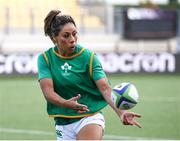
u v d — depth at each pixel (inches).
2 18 2849.4
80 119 524.1
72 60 521.7
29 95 1743.4
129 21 2704.2
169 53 2421.3
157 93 1791.3
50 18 513.7
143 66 2402.8
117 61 2378.2
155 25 2682.1
